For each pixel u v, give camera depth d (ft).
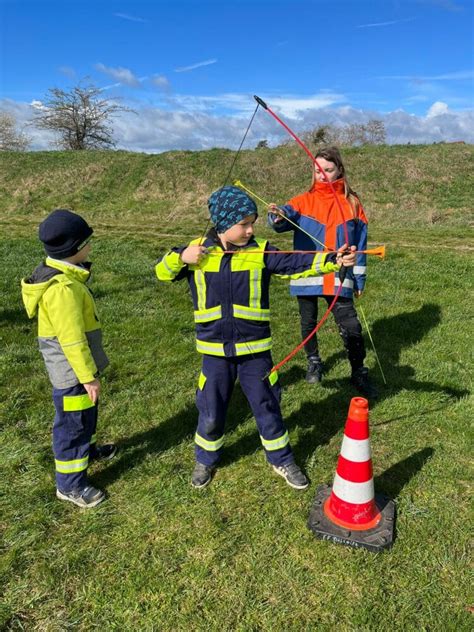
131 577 7.11
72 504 8.55
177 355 14.71
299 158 68.03
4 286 21.90
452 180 60.49
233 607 6.67
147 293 21.33
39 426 10.87
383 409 11.53
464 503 8.48
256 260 8.05
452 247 33.45
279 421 8.80
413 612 6.56
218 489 8.89
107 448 9.83
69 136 117.50
